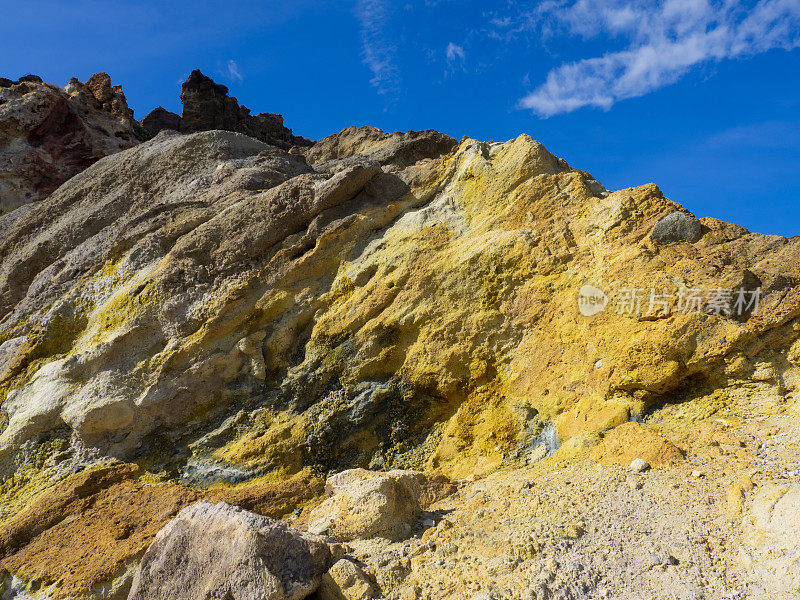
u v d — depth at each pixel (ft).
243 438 33.81
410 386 33.42
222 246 39.52
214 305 37.27
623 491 22.72
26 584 27.27
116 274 41.65
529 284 33.37
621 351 28.84
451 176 40.91
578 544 20.34
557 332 31.58
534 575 19.29
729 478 22.17
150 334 37.88
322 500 29.73
